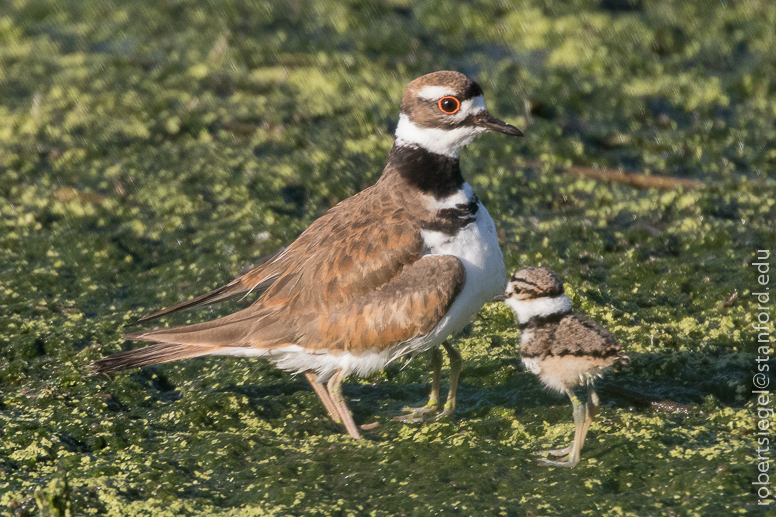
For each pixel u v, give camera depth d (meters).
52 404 10.04
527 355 9.13
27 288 12.56
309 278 9.57
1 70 19.88
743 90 18.61
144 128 17.03
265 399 10.33
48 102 18.20
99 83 19.05
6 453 9.13
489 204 14.85
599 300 12.33
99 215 14.43
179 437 9.54
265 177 15.38
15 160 15.99
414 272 9.38
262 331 9.52
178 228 14.11
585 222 14.27
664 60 19.95
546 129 17.08
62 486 7.96
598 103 18.16
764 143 16.70
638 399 10.04
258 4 22.83
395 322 9.34
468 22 21.77
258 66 19.89
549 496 8.31
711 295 12.39
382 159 16.09
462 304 9.52
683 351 11.08
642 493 8.30
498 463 8.87
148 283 12.91
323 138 16.75
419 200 9.70
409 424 9.80
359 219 9.74
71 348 11.17
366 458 9.15
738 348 11.21
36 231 14.05
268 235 13.71
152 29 21.95
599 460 8.83
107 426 9.65
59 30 22.17
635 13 22.11
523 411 10.03
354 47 20.88
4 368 10.65
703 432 9.31
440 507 8.18
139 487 8.66
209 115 17.55
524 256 13.41
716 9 21.84
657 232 14.01
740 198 14.91
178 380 10.88
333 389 9.65
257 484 8.69
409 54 20.61
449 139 9.73
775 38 20.56
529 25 21.52
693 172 16.05
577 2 22.33
